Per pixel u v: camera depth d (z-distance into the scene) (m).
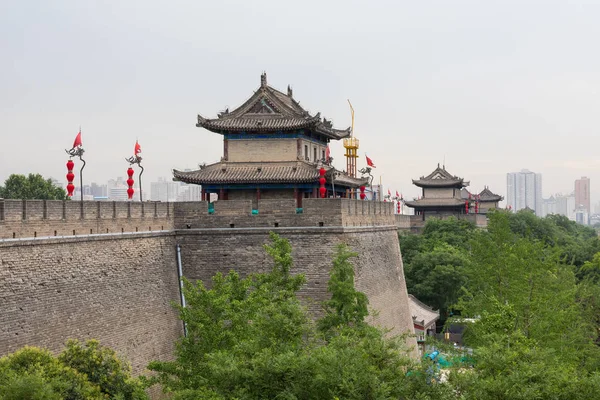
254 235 68.62
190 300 49.50
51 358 43.34
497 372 43.66
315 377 40.84
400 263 90.69
